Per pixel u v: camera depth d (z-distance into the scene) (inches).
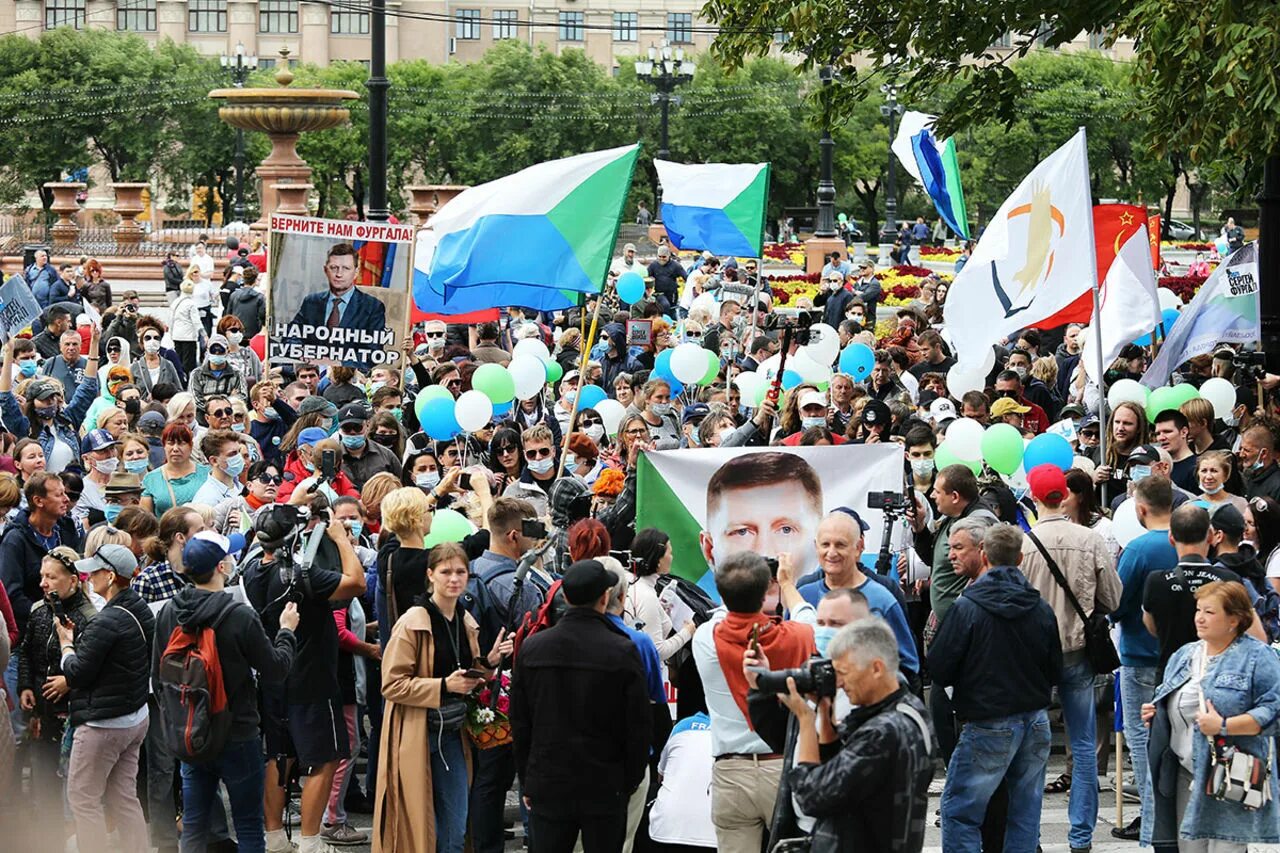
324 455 503.2
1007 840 428.5
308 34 4909.0
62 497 517.7
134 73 3698.3
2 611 478.9
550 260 661.9
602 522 471.2
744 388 730.8
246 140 3659.0
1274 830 397.4
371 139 1101.1
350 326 727.7
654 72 2795.3
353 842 487.8
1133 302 719.7
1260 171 839.1
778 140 3809.1
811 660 320.2
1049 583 460.1
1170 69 708.7
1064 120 3550.7
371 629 508.4
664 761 431.8
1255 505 516.4
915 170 1170.0
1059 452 527.8
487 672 426.0
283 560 450.0
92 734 436.1
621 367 999.6
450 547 422.9
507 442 602.2
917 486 575.5
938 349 917.2
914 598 547.8
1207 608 397.7
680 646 443.5
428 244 807.7
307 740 454.9
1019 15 826.8
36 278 1408.7
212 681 415.2
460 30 5049.2
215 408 630.5
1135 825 490.0
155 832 455.8
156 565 468.8
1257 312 776.3
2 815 444.8
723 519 455.8
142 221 2667.3
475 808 440.8
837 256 1980.8
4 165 3700.8
